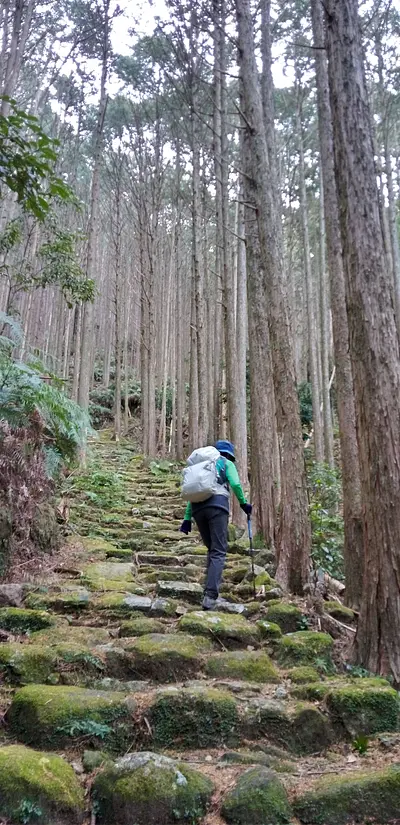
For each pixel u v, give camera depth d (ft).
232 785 7.70
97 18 45.21
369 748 9.07
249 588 16.97
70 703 8.84
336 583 19.86
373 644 11.55
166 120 54.90
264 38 28.37
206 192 49.93
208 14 31.73
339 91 13.09
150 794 7.29
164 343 66.28
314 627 14.24
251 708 9.43
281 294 19.77
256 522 23.81
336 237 21.99
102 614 13.64
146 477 40.37
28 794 7.02
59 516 22.16
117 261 56.34
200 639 11.98
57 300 63.52
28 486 16.53
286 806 7.40
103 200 74.84
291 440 18.81
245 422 29.81
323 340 55.42
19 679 9.93
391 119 62.75
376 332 12.08
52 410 18.19
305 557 17.80
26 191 14.78
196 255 37.06
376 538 11.70
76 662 10.41
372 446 11.83
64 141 53.21
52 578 16.15
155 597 15.80
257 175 20.58
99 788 7.43
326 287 70.90
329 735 9.28
